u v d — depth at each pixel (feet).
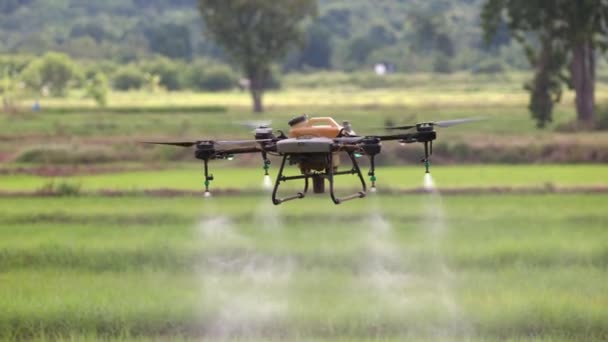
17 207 440.04
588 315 237.86
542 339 226.38
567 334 231.09
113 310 244.83
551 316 237.86
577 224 376.07
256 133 141.08
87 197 481.46
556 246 321.52
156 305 248.73
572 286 269.03
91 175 624.18
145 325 239.50
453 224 374.02
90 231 367.04
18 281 281.54
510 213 406.21
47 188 506.89
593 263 302.04
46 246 327.67
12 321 239.50
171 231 363.56
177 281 281.13
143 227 377.09
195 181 556.92
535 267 295.89
